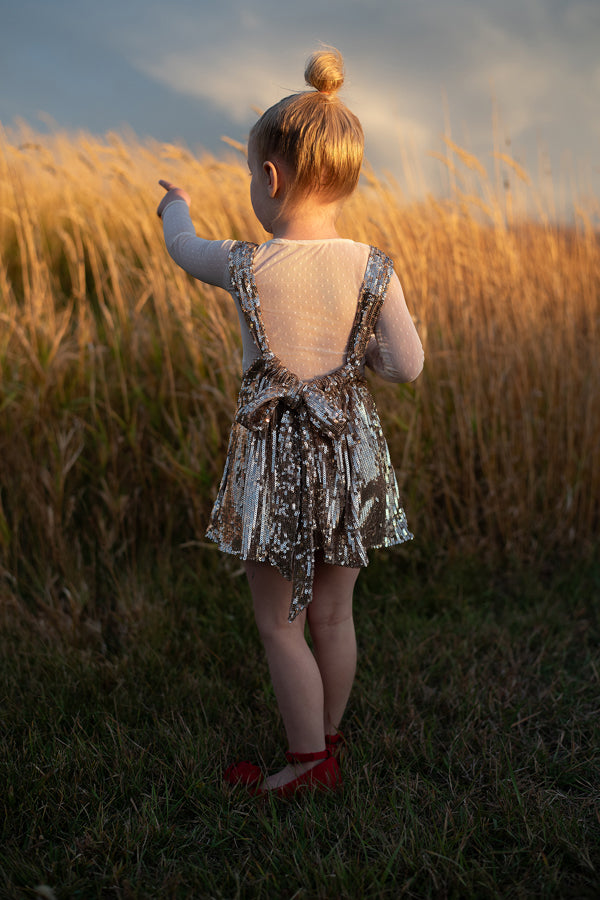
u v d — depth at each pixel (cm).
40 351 295
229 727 177
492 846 137
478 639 227
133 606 231
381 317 137
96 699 187
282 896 123
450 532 292
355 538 138
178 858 135
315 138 128
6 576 244
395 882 123
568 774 159
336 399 136
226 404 280
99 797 150
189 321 307
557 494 308
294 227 138
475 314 326
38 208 430
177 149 331
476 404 297
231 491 142
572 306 339
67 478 280
